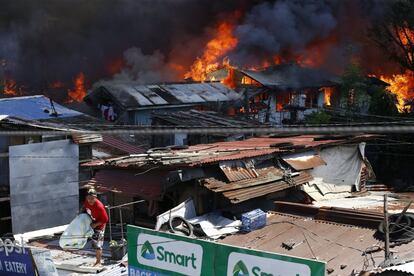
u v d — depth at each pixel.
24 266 12.70
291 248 11.95
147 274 10.96
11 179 16.70
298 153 17.27
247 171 15.39
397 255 10.66
